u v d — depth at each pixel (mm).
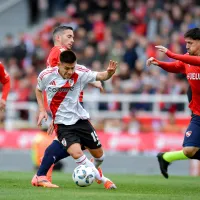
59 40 35094
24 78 77938
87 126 32250
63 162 63375
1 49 85312
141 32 82125
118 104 67375
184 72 34781
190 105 34656
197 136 34062
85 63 76188
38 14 96938
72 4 93188
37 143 54125
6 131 65875
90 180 31562
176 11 81562
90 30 84938
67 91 31859
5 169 65938
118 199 27078
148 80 69625
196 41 33000
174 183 38594
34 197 27391
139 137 62125
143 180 41281
